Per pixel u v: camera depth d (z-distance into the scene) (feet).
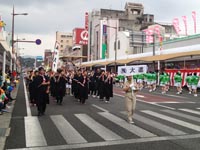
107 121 36.37
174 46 162.20
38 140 26.68
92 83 72.90
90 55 301.84
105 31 264.72
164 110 46.70
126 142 25.64
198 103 57.52
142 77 104.17
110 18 283.59
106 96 59.72
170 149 23.25
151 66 142.82
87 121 36.42
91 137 27.76
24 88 111.24
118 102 58.85
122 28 271.90
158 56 130.11
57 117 39.60
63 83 54.70
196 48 109.29
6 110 45.29
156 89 102.53
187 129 31.37
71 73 75.10
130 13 311.88
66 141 26.25
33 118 38.78
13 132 30.12
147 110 46.55
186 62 114.01
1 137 27.89
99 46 271.69
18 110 46.60
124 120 37.09
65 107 50.57
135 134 28.91
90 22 305.12
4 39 61.11
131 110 35.42
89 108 49.21
